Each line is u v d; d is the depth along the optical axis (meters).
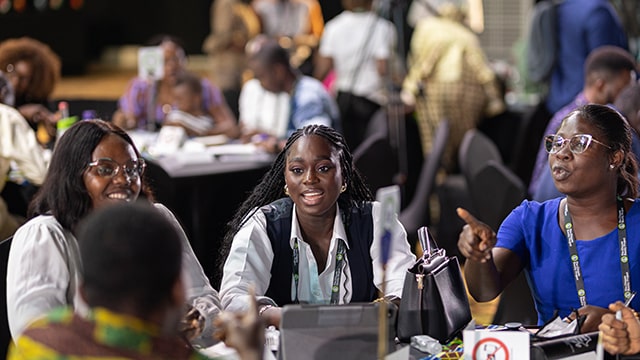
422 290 2.34
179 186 4.61
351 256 2.68
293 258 2.66
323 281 2.67
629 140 2.62
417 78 6.65
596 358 2.20
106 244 1.51
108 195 2.48
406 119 6.44
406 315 2.35
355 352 2.05
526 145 5.70
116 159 2.49
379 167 4.73
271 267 2.66
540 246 2.71
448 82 6.57
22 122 4.00
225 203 4.79
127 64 17.14
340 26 6.79
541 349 2.19
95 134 2.49
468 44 6.62
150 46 5.75
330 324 2.05
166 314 1.54
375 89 6.73
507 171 3.92
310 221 2.65
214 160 4.93
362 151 4.68
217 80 8.16
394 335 2.16
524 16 7.32
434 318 2.33
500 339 2.15
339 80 6.85
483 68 6.63
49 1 15.05
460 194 5.27
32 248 2.42
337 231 2.65
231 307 2.54
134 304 1.51
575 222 2.64
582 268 2.61
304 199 2.59
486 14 7.38
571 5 5.77
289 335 2.05
